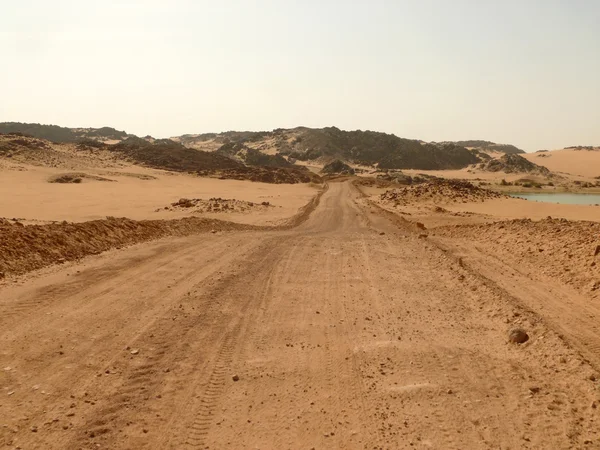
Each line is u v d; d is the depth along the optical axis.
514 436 5.34
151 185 80.44
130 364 6.96
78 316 8.73
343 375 6.92
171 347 7.67
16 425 5.30
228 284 11.74
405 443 5.25
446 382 6.64
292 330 8.77
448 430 5.49
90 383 6.34
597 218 32.69
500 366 7.13
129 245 15.95
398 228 28.98
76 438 5.14
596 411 5.76
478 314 9.70
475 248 18.08
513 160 178.12
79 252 13.77
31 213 34.25
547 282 12.45
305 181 122.50
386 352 7.71
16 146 105.44
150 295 10.33
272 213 41.56
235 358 7.45
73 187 67.56
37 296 9.64
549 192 109.62
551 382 6.56
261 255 16.03
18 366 6.68
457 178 155.75
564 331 8.76
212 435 5.39
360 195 67.94
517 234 18.47
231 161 156.00
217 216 37.41
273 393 6.38
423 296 11.06
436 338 8.34
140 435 5.29
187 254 15.26
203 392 6.32
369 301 10.66
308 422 5.69
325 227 31.06
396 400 6.18
